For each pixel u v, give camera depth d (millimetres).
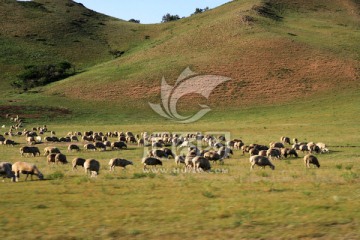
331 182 49500
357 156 86375
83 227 31500
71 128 171500
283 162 78562
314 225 30859
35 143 121188
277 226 30938
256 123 169625
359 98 198875
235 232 29875
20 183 51812
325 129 141750
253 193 43375
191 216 33906
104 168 70438
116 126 175500
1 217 34344
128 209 36719
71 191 45531
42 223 32500
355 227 30312
